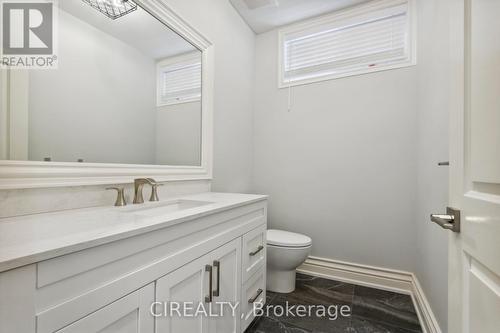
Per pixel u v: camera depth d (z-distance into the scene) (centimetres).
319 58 226
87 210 97
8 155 79
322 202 218
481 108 55
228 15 200
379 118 198
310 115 224
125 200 116
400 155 190
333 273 211
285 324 148
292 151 231
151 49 134
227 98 201
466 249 61
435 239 129
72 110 99
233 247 118
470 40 60
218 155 190
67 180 94
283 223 234
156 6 133
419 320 151
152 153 136
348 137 208
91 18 106
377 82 199
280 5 205
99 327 58
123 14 119
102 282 58
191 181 161
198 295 93
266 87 244
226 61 198
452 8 71
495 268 48
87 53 105
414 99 186
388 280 191
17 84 82
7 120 79
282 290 186
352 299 177
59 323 50
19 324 44
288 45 239
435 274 129
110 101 114
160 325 75
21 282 45
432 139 140
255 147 248
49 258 48
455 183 68
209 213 97
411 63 186
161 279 75
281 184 236
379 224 197
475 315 56
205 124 170
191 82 160
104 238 58
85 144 103
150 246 71
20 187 81
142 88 130
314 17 221
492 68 50
